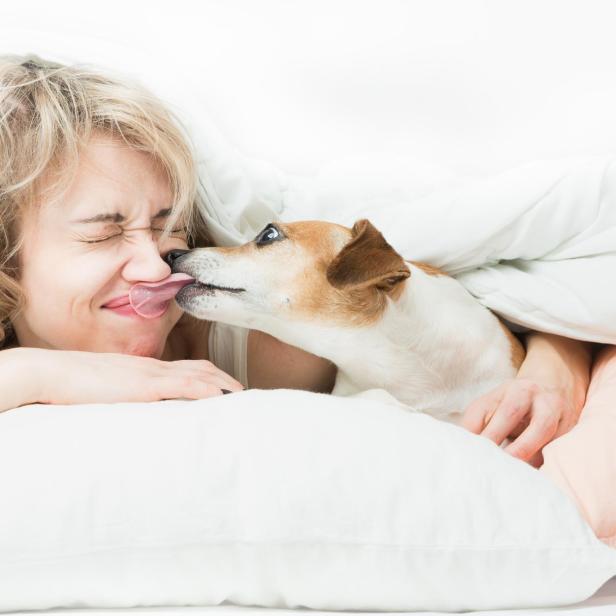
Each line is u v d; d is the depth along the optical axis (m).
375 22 2.34
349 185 1.74
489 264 1.58
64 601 0.89
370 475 0.90
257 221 1.69
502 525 0.88
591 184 1.45
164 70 1.97
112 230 1.29
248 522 0.87
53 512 0.87
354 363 1.45
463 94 2.35
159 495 0.88
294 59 2.32
